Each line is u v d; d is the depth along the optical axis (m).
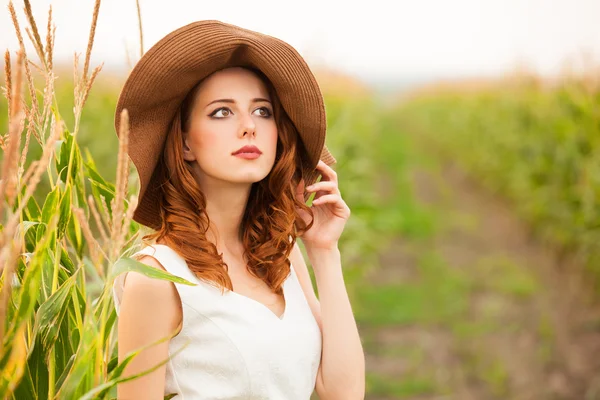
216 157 1.57
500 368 4.81
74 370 1.23
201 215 1.61
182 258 1.52
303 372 1.64
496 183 11.97
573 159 7.37
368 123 14.42
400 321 5.80
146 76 1.47
